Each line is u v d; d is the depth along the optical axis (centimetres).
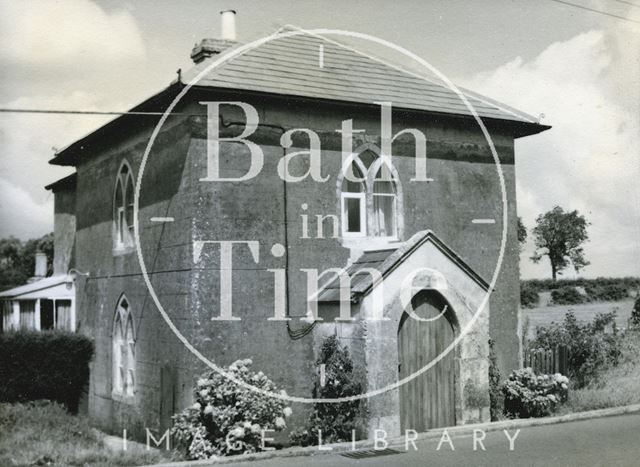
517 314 1795
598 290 3522
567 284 3606
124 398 1728
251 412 1275
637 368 2008
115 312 1831
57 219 2678
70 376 1928
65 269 2561
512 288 1794
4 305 2259
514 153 1830
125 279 1770
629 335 2195
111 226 1891
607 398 1706
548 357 1881
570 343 1970
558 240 3603
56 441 1413
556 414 1584
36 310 2223
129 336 1758
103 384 1878
